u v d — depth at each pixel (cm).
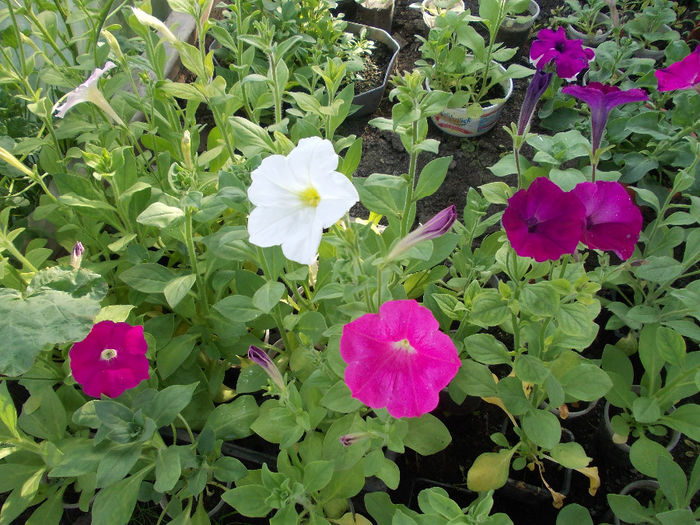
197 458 51
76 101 55
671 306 64
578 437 66
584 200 44
